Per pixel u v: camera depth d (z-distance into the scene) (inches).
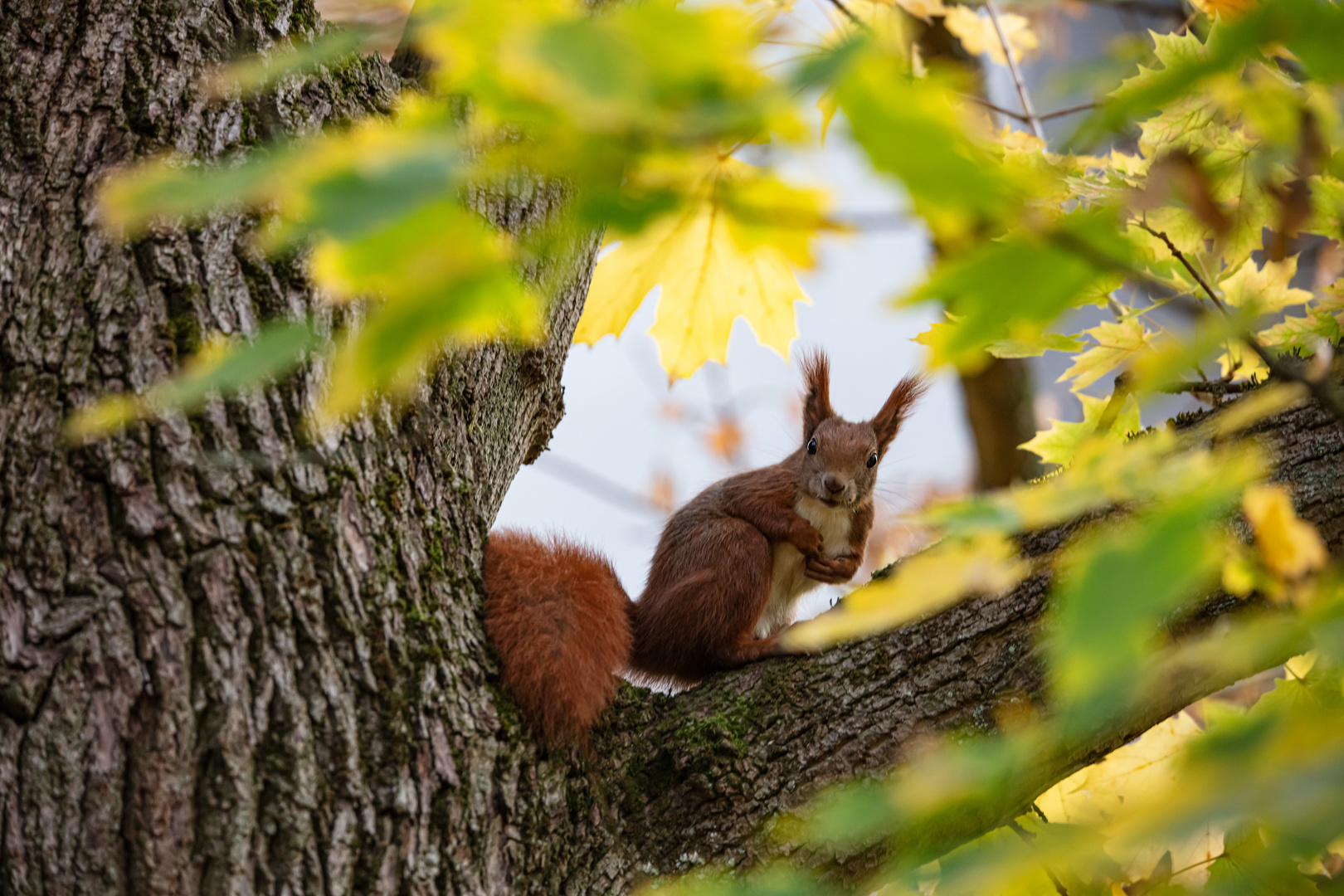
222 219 183.6
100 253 178.2
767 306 239.3
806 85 65.1
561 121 73.8
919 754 194.9
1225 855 184.1
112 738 157.8
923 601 99.8
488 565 201.5
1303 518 204.4
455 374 208.4
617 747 202.4
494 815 176.6
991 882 80.0
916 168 68.8
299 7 206.1
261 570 169.3
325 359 182.7
